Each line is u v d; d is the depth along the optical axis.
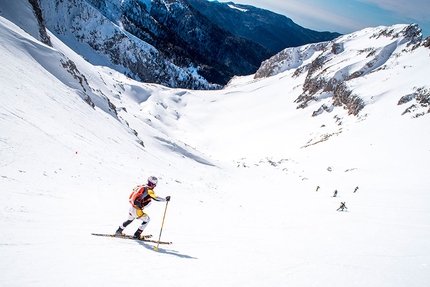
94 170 15.80
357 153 57.25
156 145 47.56
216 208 19.50
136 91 146.12
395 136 60.47
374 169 45.62
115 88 125.19
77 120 25.27
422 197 26.95
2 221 6.46
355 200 29.22
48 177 11.59
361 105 92.31
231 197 29.05
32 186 9.97
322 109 111.44
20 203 8.06
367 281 7.65
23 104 18.72
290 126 109.06
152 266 6.02
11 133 13.49
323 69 152.62
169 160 40.72
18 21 52.28
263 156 78.94
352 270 8.54
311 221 19.28
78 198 10.73
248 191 36.72
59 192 10.52
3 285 3.95
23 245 5.50
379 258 10.46
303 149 74.88
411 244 13.13
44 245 5.78
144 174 21.45
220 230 12.14
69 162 14.73
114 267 5.48
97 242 6.84
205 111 154.75
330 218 20.72
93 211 9.81
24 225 6.65
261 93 181.50
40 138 15.20
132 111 93.62
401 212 22.36
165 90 168.12
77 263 5.26
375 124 74.19
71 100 29.22
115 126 35.28
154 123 98.00
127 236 8.02
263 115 140.88
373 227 17.31
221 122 139.62
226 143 104.88
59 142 16.70
